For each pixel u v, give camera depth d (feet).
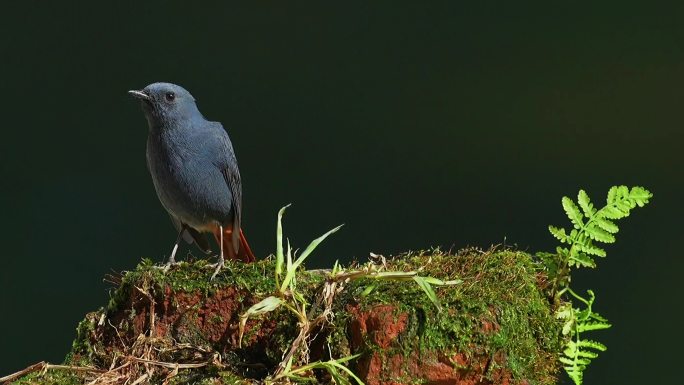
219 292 25.16
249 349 24.88
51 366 23.99
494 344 22.40
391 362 22.47
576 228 26.11
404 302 22.84
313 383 23.03
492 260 25.48
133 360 24.08
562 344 25.00
